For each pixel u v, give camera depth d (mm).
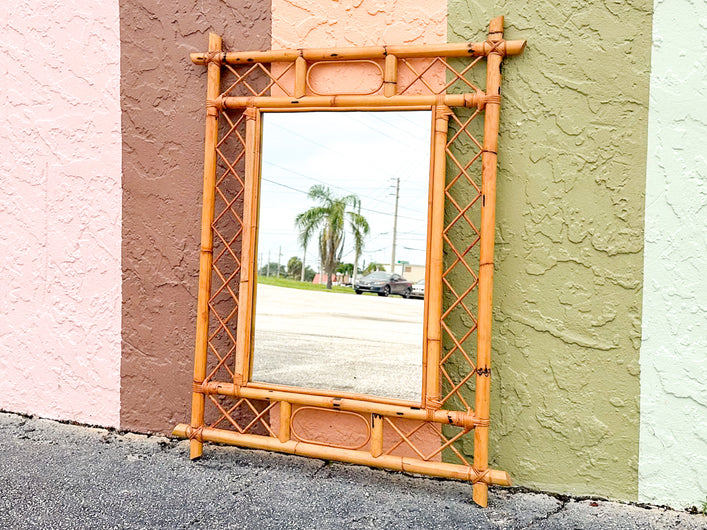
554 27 3061
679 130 2916
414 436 3285
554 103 3070
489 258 2951
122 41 3770
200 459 3424
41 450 3482
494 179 2969
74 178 3906
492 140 2963
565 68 3053
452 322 3229
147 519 2701
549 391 3109
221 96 3420
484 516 2822
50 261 3982
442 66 3195
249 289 3371
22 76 4004
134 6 3736
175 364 3730
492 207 2957
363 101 3172
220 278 3547
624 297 3002
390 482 3191
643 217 2971
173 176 3695
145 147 3742
